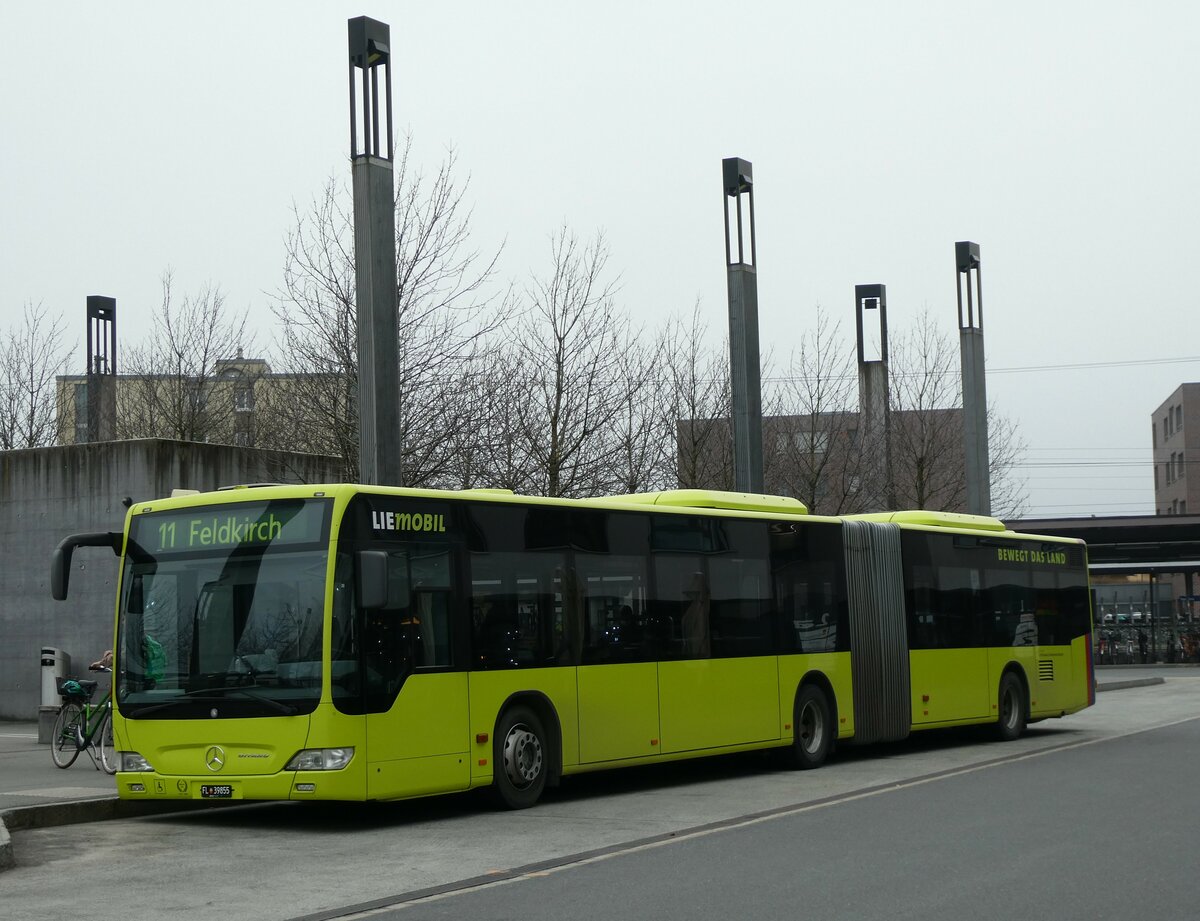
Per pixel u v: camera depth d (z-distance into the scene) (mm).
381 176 17703
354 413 25078
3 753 18625
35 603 24062
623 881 9570
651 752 15539
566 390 27984
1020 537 23141
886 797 14492
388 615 12797
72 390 45438
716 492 17578
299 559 12680
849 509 37188
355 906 8766
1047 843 11078
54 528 24047
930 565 20844
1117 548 53156
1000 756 19359
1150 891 9016
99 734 16656
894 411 40875
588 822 13000
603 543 15375
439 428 25953
